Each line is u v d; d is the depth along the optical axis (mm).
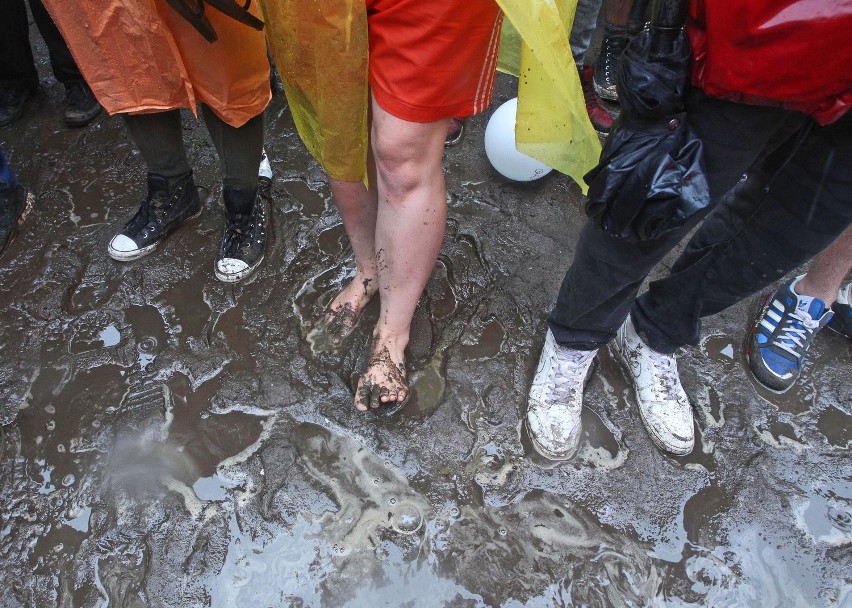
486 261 2160
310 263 2133
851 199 1230
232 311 2006
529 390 1823
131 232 2105
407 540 1569
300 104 1474
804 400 1871
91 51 1501
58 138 2541
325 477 1669
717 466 1730
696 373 1912
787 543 1606
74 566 1517
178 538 1561
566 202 2377
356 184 1612
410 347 1924
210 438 1733
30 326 1954
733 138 1044
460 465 1699
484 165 2510
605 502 1653
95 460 1687
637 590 1524
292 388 1829
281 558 1539
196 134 2559
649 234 1097
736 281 1496
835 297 1842
